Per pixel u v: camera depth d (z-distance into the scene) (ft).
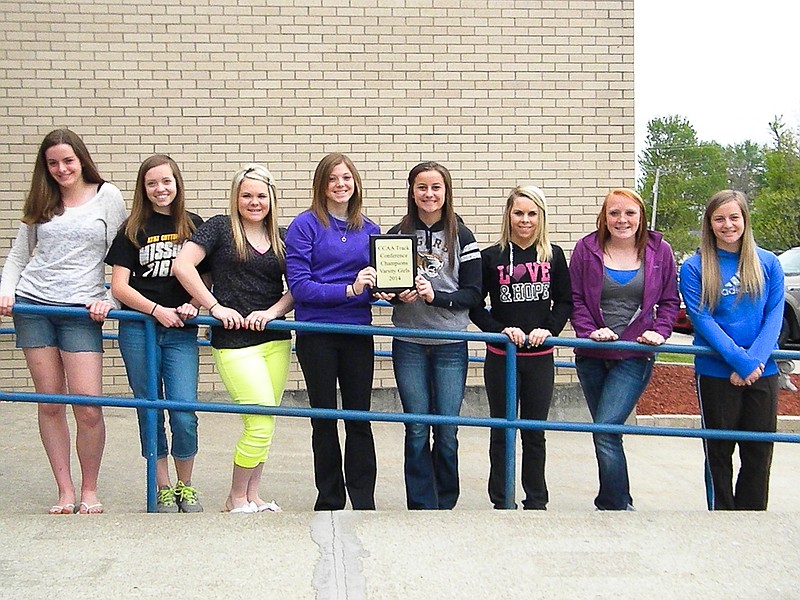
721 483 14.38
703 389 14.32
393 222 23.61
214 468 18.34
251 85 23.25
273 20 23.21
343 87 23.38
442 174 13.71
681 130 180.24
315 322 13.19
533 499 14.85
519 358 14.49
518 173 23.71
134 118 23.08
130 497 16.06
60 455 13.91
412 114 23.50
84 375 13.25
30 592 10.39
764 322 14.02
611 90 23.79
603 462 14.79
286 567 11.15
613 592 10.71
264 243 13.53
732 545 12.21
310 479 17.87
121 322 13.60
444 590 10.63
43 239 13.29
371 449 13.93
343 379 13.70
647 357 14.52
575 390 23.61
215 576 10.86
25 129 22.91
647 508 17.17
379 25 23.36
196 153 23.21
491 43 23.53
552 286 14.60
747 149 186.50
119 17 22.98
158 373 14.05
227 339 13.17
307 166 23.39
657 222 170.19
